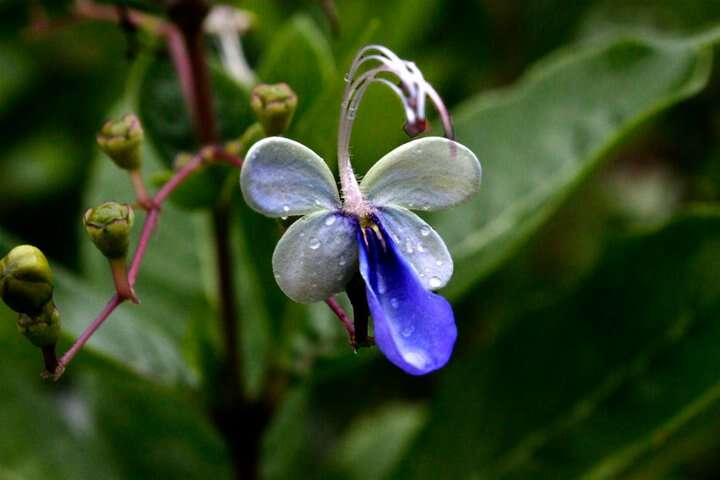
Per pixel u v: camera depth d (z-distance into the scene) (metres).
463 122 0.33
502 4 0.41
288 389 0.30
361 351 0.30
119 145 0.27
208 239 0.34
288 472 0.35
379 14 0.36
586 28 0.49
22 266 0.25
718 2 0.46
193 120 0.29
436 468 0.32
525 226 0.30
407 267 0.25
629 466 0.32
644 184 0.47
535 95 0.33
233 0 0.37
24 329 0.25
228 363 0.30
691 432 0.31
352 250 0.25
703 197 0.40
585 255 0.41
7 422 0.33
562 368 0.32
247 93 0.30
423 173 0.25
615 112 0.32
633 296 0.31
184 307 0.34
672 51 0.32
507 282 0.38
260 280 0.30
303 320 0.31
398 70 0.25
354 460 0.36
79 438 0.34
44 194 0.44
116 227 0.25
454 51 0.39
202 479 0.34
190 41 0.29
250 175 0.25
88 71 0.45
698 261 0.31
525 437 0.32
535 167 0.32
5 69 0.45
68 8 0.33
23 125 0.45
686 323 0.31
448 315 0.24
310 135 0.29
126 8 0.30
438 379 0.39
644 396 0.31
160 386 0.30
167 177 0.29
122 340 0.30
